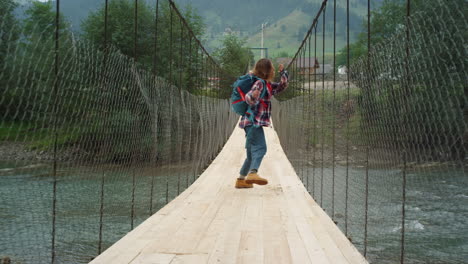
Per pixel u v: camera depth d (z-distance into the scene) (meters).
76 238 3.83
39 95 1.86
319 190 7.35
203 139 7.56
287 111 9.76
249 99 4.06
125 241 2.59
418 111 1.80
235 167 6.59
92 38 18.08
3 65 1.56
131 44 18.61
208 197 4.14
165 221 3.13
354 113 3.27
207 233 2.79
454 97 1.44
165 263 2.19
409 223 3.85
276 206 3.71
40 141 1.93
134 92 3.62
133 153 3.50
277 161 7.23
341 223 6.42
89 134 2.81
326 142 4.45
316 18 5.45
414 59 1.86
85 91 2.68
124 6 19.06
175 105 5.45
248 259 2.26
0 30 1.54
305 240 2.63
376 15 10.93
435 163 1.63
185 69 12.88
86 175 2.95
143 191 5.73
